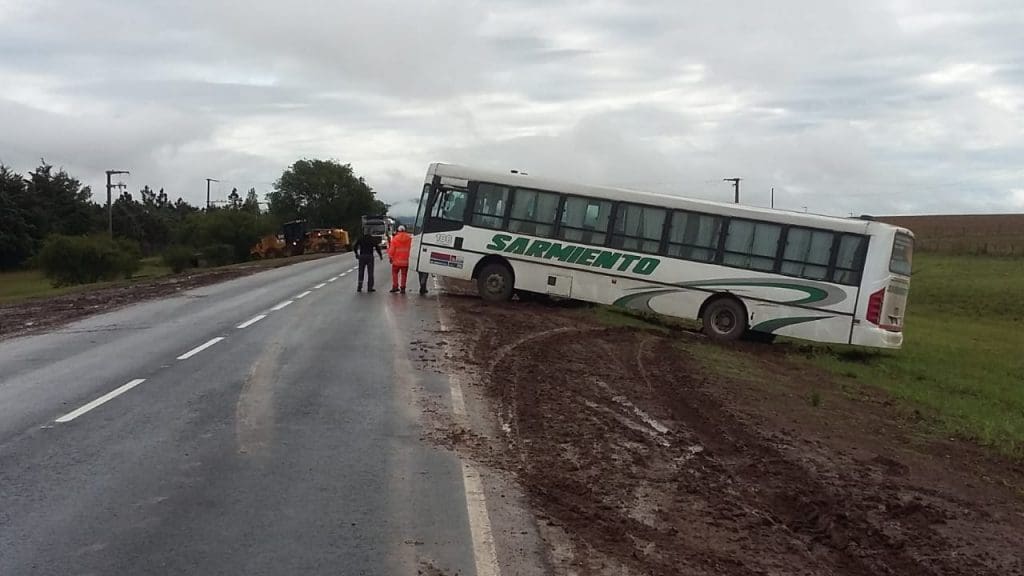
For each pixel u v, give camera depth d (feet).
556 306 76.54
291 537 18.99
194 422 29.45
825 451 31.55
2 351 47.19
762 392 44.39
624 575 17.54
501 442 27.84
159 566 17.29
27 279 211.20
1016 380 64.90
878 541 21.85
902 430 39.42
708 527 21.27
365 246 84.23
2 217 240.73
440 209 73.61
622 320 71.67
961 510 25.79
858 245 64.28
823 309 64.59
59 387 35.81
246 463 24.62
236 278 117.19
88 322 61.57
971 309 124.67
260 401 32.89
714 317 66.80
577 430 30.01
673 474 25.66
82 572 16.96
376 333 52.75
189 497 21.58
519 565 17.80
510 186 72.23
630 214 69.00
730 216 66.64
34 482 22.68
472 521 20.27
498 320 62.03
